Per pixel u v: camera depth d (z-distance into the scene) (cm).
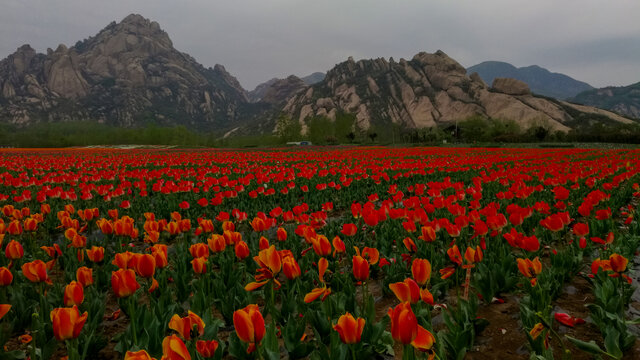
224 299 453
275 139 12331
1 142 12744
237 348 331
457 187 1062
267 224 594
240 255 446
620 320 370
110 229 614
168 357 201
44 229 845
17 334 425
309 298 295
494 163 2259
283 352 385
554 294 465
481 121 12169
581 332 405
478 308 471
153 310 395
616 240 654
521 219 575
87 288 473
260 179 1435
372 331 357
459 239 612
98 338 378
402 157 2948
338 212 1146
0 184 1595
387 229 734
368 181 1616
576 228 524
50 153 4450
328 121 11769
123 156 3419
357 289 558
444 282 466
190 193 1343
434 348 323
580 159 2559
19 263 578
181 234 862
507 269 525
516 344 386
